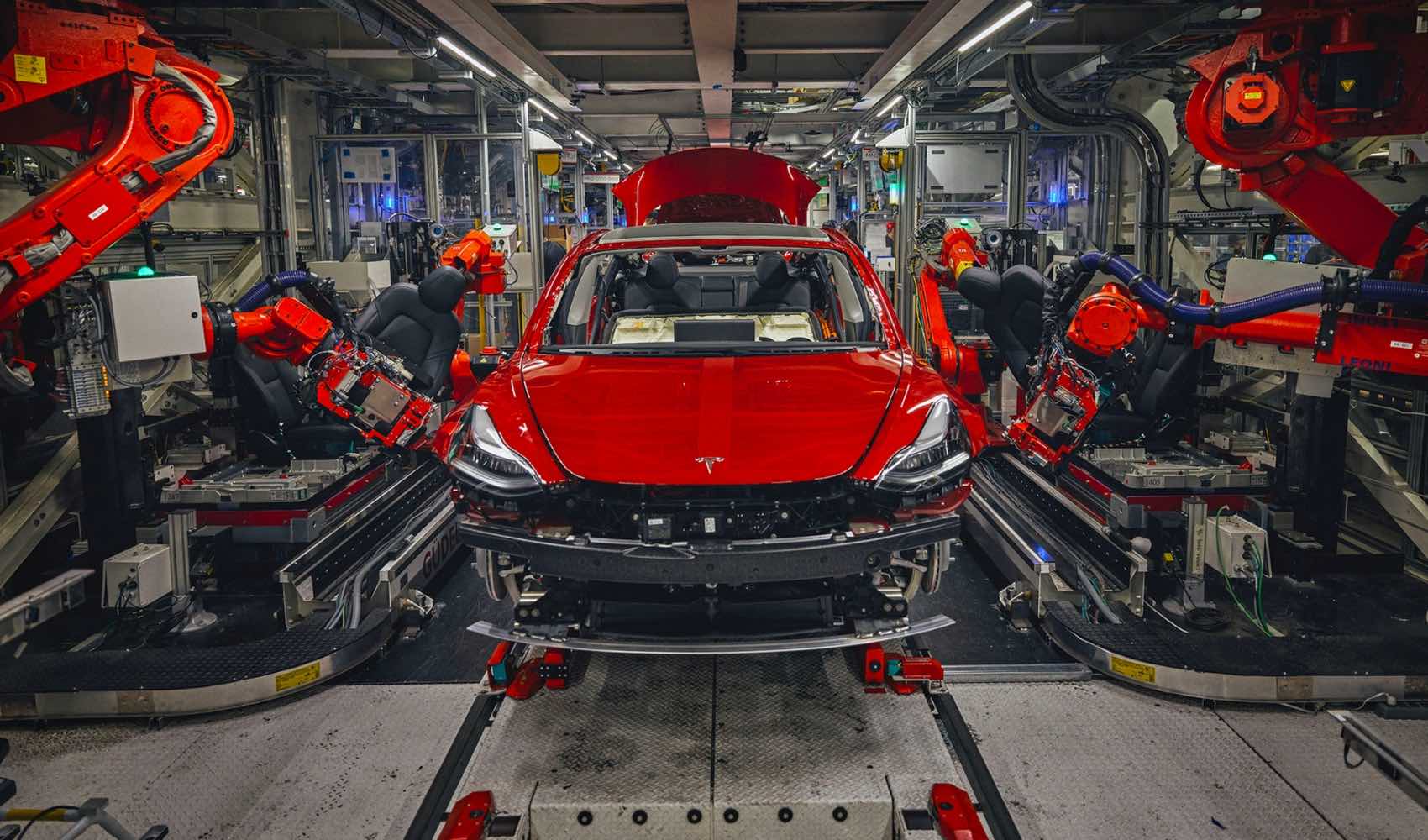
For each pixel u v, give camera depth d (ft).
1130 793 9.78
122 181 10.88
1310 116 10.97
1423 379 12.92
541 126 36.81
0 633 12.05
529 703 10.80
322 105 29.17
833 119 41.70
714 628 10.09
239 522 15.30
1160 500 15.61
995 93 31.53
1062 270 14.03
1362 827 9.20
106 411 12.01
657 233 14.70
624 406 10.69
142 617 14.32
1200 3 16.10
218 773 10.36
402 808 9.62
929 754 9.59
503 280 19.06
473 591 16.01
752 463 9.68
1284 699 11.48
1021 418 14.37
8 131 11.01
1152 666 11.82
